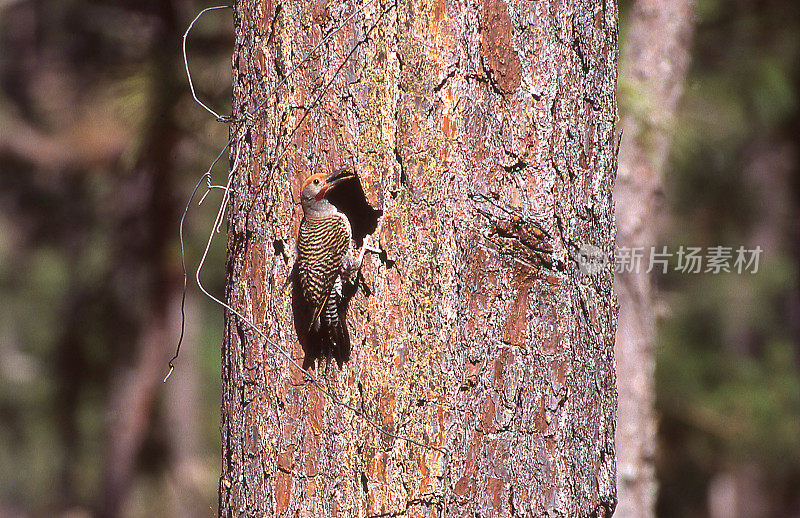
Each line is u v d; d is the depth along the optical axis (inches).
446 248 263.9
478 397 263.7
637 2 483.5
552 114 269.6
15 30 938.1
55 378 817.5
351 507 267.9
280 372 278.5
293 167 279.9
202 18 530.6
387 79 267.7
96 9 618.8
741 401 781.9
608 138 289.9
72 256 820.6
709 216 811.4
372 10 268.7
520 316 266.8
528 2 266.5
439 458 260.8
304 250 273.0
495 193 265.9
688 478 899.4
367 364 268.7
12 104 885.8
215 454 877.2
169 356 739.4
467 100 264.4
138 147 513.0
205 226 662.5
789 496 914.1
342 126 273.3
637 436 460.8
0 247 934.4
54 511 985.5
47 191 776.9
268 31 282.2
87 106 703.7
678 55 483.5
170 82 494.6
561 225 271.4
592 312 281.1
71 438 914.1
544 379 268.5
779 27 653.9
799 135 861.8
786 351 828.0
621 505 457.7
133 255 661.9
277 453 276.7
